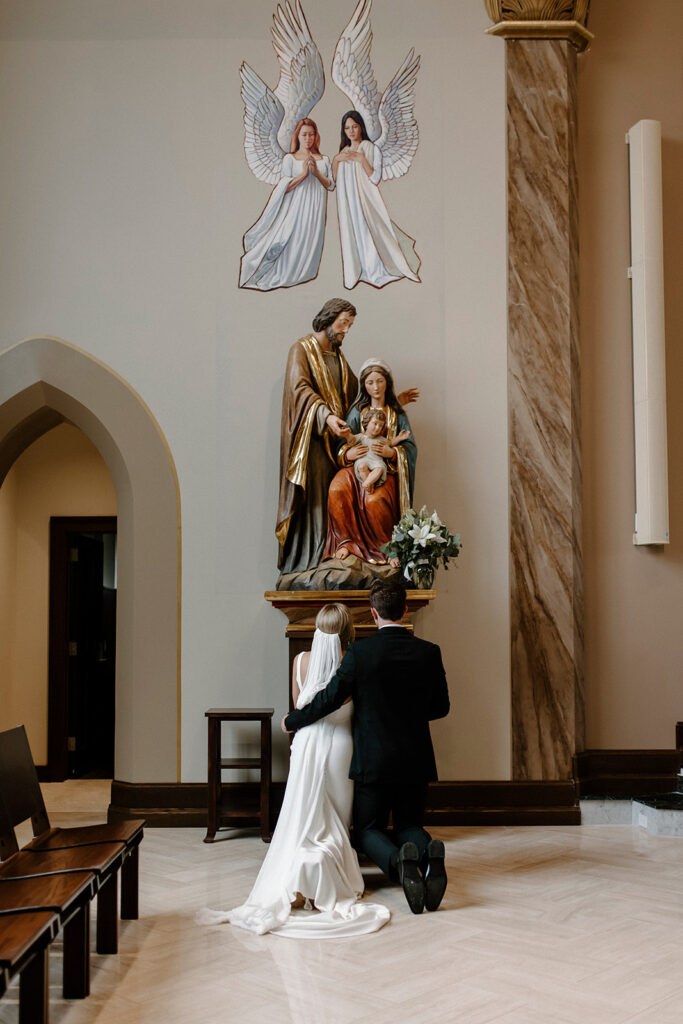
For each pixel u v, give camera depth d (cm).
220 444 670
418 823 474
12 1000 356
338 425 626
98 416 670
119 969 370
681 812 604
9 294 679
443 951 387
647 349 677
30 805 403
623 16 715
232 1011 328
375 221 682
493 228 680
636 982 354
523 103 686
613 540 686
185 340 675
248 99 689
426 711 478
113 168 685
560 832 615
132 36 692
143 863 541
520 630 656
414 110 689
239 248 680
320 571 621
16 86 690
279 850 444
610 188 704
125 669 665
